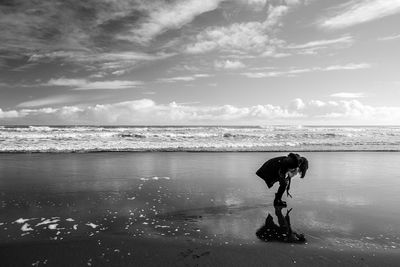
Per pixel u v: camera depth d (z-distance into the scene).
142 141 26.11
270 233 5.23
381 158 16.45
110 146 21.34
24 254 4.34
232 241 4.88
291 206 6.95
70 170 11.50
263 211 6.52
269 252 4.49
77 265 4.04
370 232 5.29
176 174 10.96
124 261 4.16
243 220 5.92
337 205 7.05
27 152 17.23
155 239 4.94
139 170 11.72
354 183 9.68
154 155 16.77
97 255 4.34
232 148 21.44
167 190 8.41
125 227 5.46
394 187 9.10
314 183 9.62
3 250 4.45
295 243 4.82
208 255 4.38
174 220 5.88
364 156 17.39
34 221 5.71
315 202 7.32
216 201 7.30
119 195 7.77
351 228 5.49
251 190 8.55
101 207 6.68
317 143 26.38
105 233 5.16
